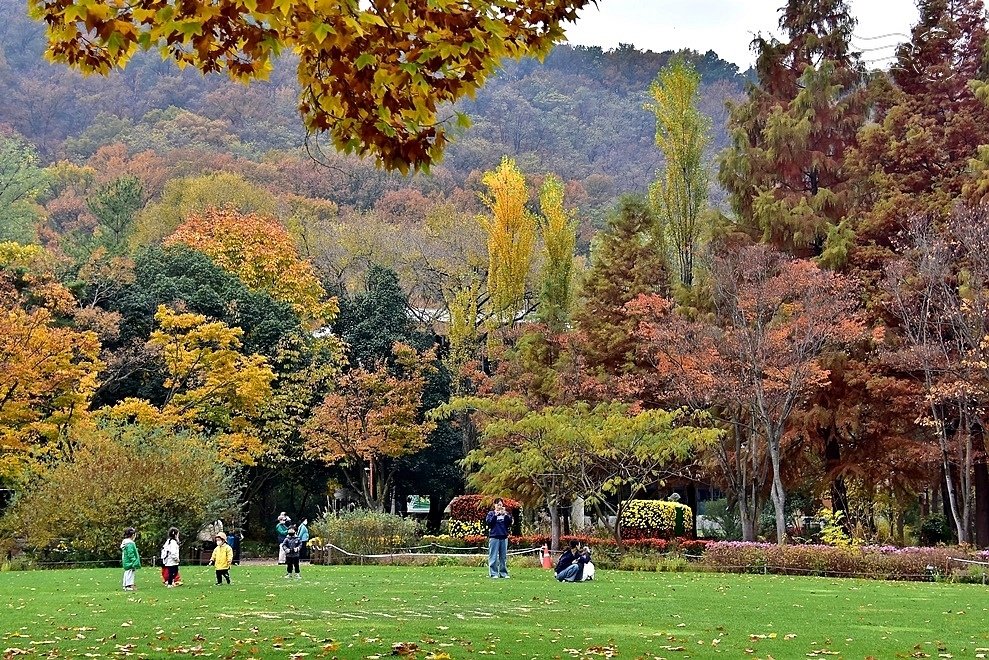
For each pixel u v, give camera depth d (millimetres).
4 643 12133
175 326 39281
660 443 29328
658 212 41719
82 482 32094
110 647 11680
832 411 34969
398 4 6652
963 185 33719
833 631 13805
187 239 54188
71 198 75688
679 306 36656
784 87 42312
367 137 7852
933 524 36062
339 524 35438
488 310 53125
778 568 27969
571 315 41844
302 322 51000
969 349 31375
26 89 98938
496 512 24125
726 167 41062
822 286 30766
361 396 43281
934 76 38812
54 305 38406
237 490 38500
